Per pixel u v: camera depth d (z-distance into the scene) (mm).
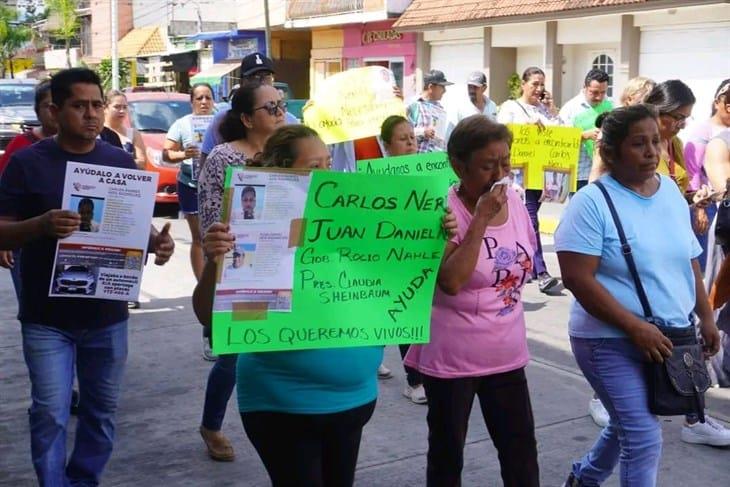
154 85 40438
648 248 3666
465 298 3561
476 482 4777
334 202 3084
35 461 3912
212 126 5688
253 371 3178
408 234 3215
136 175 3805
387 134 5723
